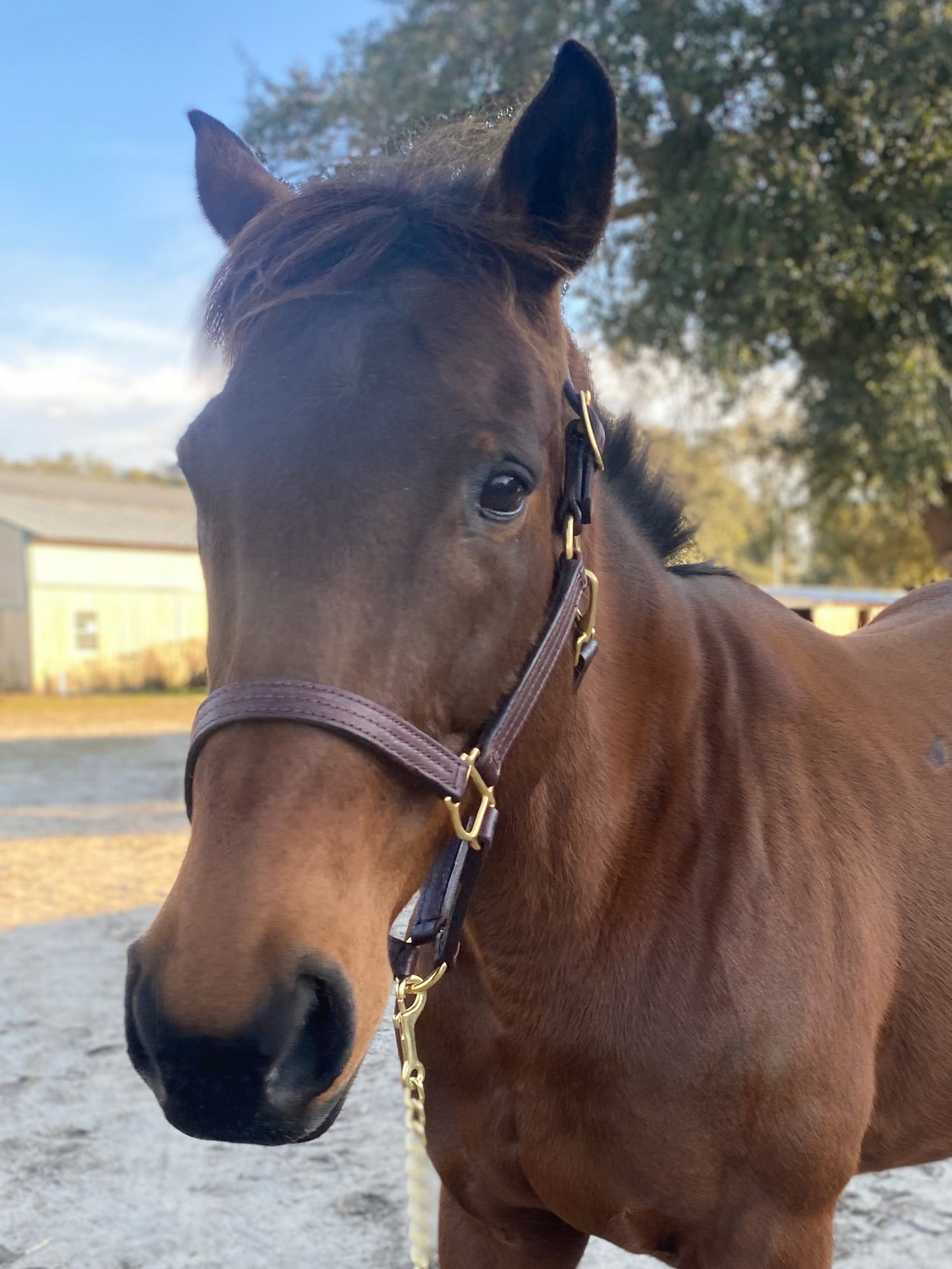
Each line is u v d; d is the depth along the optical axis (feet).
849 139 34.88
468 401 3.59
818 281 33.71
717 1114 4.64
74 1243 8.14
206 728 3.39
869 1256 7.84
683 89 33.12
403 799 3.59
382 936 3.50
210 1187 9.04
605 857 4.72
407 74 35.91
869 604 18.80
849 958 4.95
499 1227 5.38
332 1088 3.18
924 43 32.55
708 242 34.42
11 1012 12.70
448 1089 5.10
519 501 3.75
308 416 3.51
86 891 18.37
